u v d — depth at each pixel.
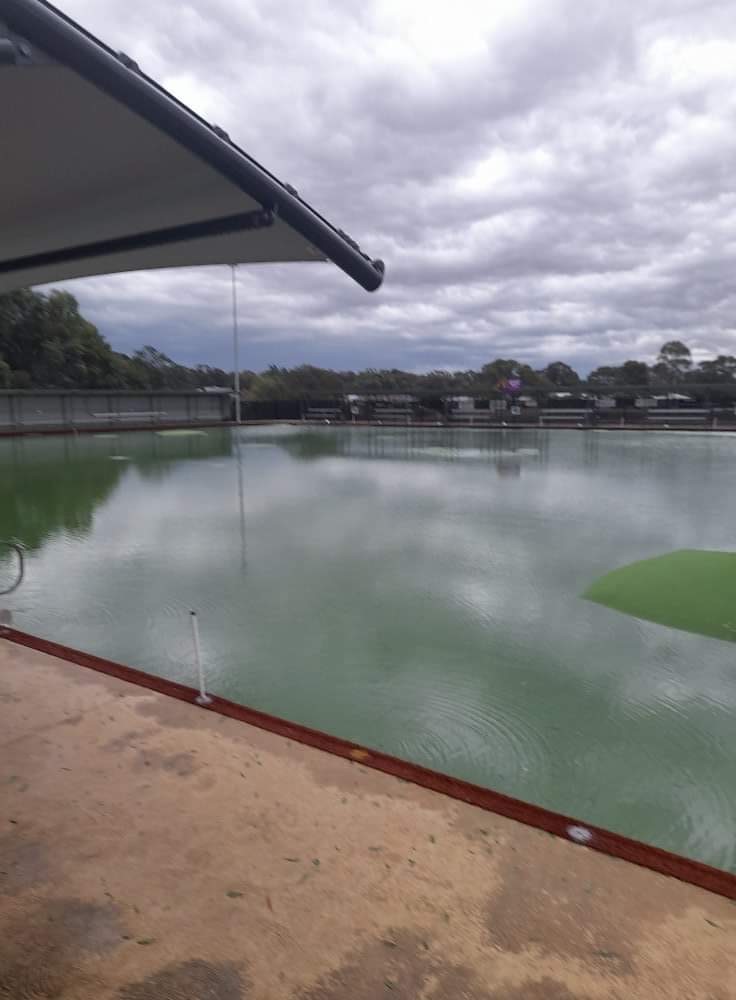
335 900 1.25
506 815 1.52
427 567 4.98
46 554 5.44
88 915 1.22
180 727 1.96
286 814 1.53
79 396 24.56
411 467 12.47
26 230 1.44
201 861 1.37
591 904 1.24
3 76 0.87
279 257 1.47
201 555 5.38
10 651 2.60
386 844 1.42
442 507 7.77
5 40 0.79
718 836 1.92
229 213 1.28
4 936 1.17
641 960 1.11
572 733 2.51
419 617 3.84
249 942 1.15
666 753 2.37
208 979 1.08
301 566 5.02
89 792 1.62
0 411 22.17
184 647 3.37
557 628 3.66
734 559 4.64
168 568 4.96
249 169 1.09
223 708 2.09
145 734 1.92
